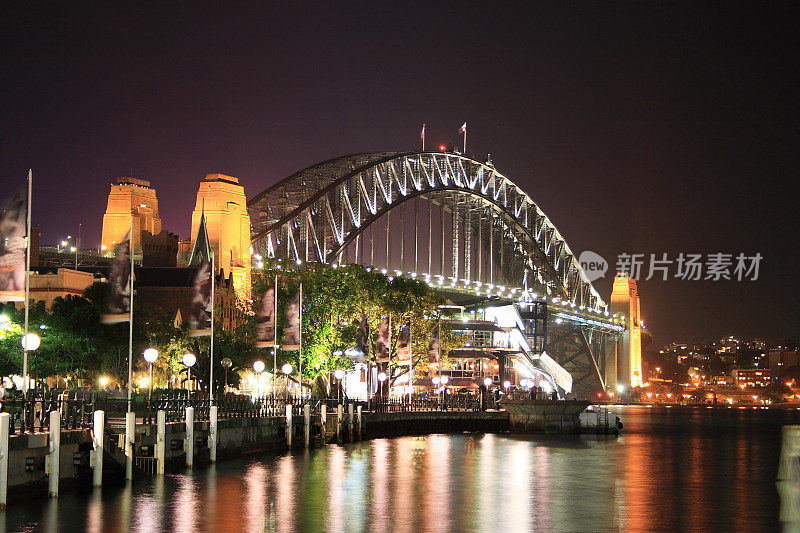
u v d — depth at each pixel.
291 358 139.75
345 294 146.00
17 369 110.81
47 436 61.44
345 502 70.25
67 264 178.75
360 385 185.62
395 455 109.44
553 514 68.44
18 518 56.78
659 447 142.12
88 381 122.38
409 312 158.75
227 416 94.75
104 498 65.06
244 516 62.41
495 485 83.88
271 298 107.00
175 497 67.56
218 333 127.88
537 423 174.12
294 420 109.75
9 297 61.69
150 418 77.50
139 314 125.56
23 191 62.69
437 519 64.62
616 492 81.75
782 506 73.94
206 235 173.38
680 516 68.81
